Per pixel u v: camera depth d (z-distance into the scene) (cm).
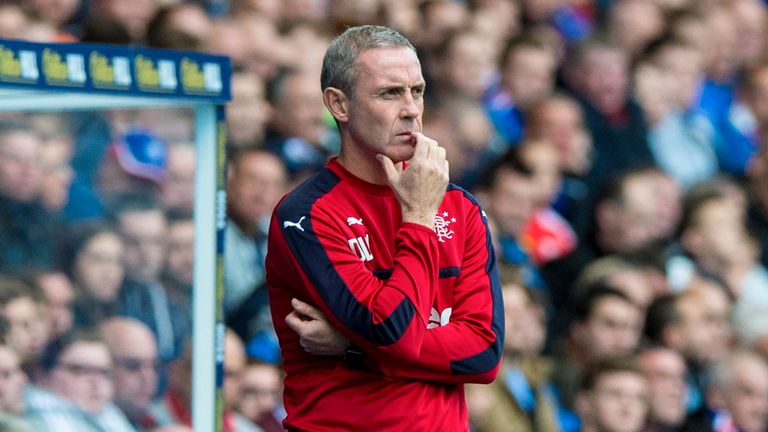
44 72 1158
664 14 3422
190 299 1361
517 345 2253
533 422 2203
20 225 1355
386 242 1096
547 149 2573
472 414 2122
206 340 1359
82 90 1188
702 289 2572
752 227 3130
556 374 2334
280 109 2412
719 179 3123
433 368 1079
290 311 1128
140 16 2373
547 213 2650
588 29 3394
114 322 1370
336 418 1097
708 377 2506
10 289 1360
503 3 3206
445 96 2752
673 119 3253
